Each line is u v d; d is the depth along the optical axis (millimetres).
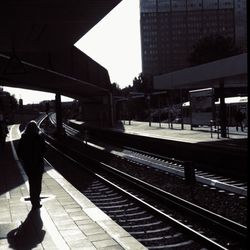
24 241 7727
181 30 156875
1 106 64562
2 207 11055
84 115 105062
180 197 14359
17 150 10844
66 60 38000
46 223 9078
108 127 64875
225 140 30266
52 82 46344
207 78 33750
